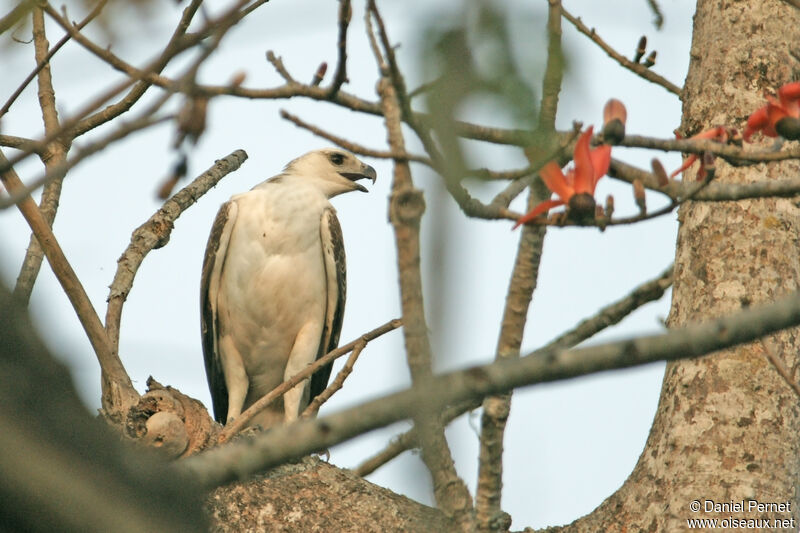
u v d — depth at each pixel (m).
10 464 3.52
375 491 9.70
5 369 3.62
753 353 8.30
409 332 5.17
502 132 4.58
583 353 4.53
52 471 3.59
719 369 8.30
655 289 9.35
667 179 5.80
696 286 8.77
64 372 3.77
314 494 9.59
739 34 9.70
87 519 3.62
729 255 8.73
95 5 5.34
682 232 9.16
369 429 4.55
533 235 5.81
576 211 5.54
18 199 4.64
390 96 5.44
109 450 3.79
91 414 3.84
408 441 5.93
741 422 8.10
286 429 4.60
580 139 5.57
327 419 4.56
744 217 8.84
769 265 8.65
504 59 4.04
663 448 8.31
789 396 8.19
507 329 5.89
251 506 9.41
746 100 9.39
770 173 8.98
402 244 5.24
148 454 4.22
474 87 4.04
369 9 5.11
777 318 4.49
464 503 5.80
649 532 8.03
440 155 5.13
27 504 3.53
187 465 4.39
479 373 4.53
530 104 4.06
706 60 9.76
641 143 5.85
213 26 5.12
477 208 5.60
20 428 3.58
